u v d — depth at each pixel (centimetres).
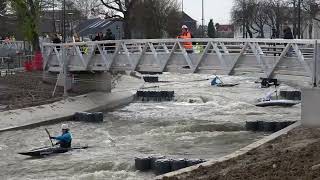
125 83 5581
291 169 1491
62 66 4159
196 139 2678
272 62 2753
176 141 2642
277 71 2750
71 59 4119
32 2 5669
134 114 3700
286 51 2667
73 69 4084
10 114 3172
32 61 5003
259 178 1434
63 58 4125
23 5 5597
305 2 8706
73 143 2619
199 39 3094
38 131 2991
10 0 5709
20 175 2017
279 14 9088
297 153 1734
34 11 5694
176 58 3244
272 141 2120
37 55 4828
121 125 3216
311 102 2362
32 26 5644
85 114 3375
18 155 2381
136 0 6712
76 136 2841
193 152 2344
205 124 3095
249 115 3453
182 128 2994
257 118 3272
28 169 2105
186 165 1953
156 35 9069
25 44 6325
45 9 8250
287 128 2397
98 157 2283
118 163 2114
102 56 3756
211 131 2914
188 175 1598
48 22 9700
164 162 1970
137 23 8562
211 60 3072
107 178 1922
